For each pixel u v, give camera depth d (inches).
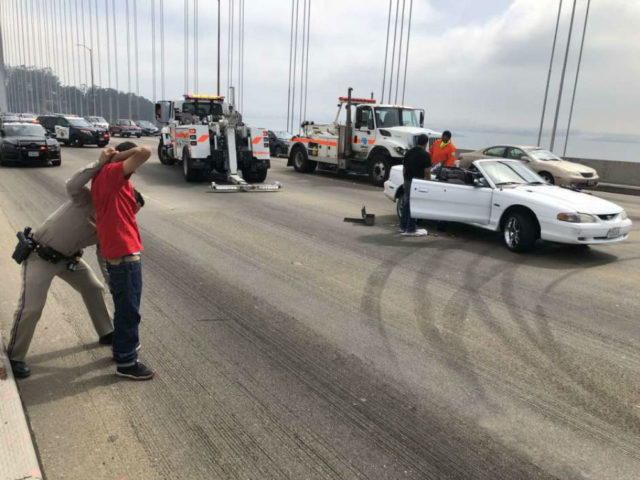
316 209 441.1
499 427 126.6
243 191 538.3
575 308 213.0
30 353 155.9
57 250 138.1
